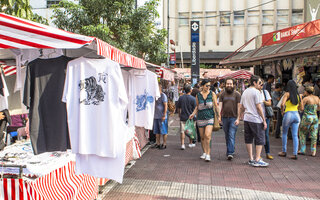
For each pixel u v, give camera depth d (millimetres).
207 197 5590
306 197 5551
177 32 39188
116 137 4176
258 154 7617
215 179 6645
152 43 14375
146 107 7469
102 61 4203
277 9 37625
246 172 7148
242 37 38344
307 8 22281
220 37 38719
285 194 5707
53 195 4301
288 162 8000
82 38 3646
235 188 6047
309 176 6809
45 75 4180
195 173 7105
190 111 9656
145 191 5914
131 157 7590
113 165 4250
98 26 12039
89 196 5180
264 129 7562
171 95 19859
